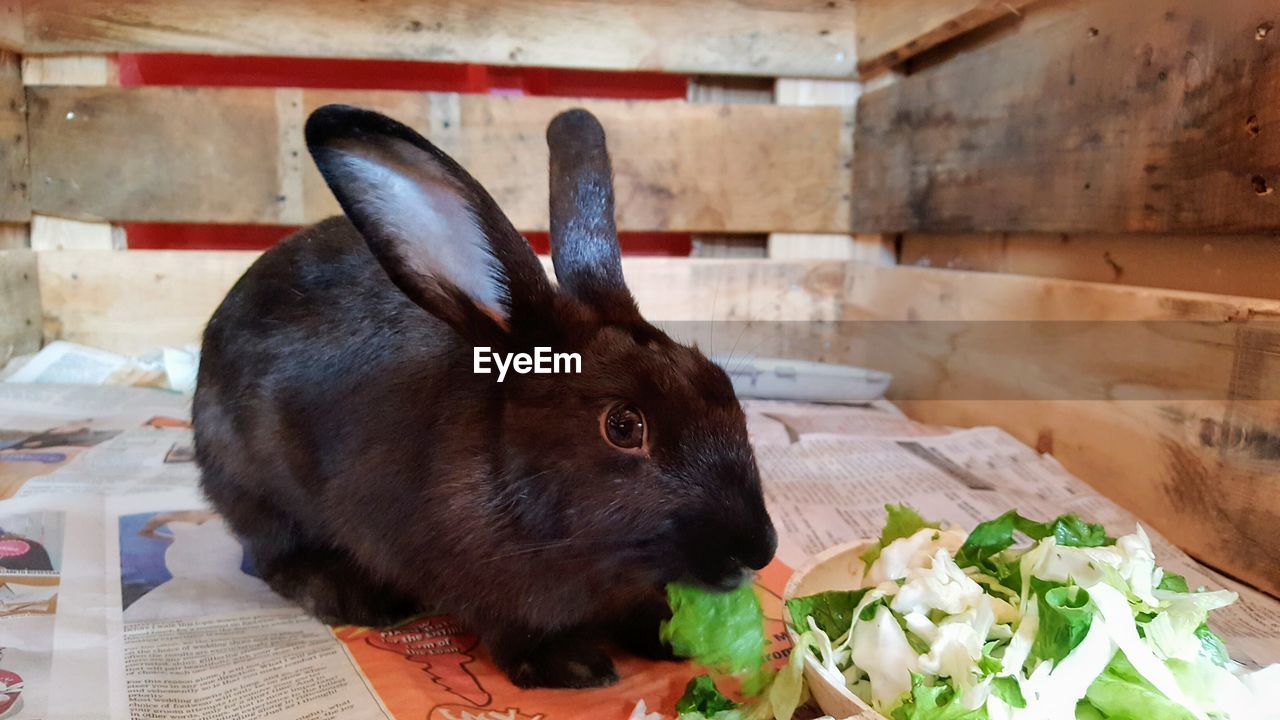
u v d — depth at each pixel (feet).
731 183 2.98
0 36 2.63
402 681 1.21
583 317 1.18
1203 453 1.62
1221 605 1.13
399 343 1.28
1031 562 1.18
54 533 1.62
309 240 1.47
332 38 2.72
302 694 1.17
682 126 2.91
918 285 2.63
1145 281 1.86
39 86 2.74
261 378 1.39
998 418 2.30
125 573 1.49
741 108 2.93
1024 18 2.16
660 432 1.08
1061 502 1.86
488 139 2.83
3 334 2.68
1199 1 1.60
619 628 1.34
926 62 2.70
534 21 2.79
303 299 1.39
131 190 2.79
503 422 1.15
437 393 1.22
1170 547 1.67
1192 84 1.62
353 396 1.29
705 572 1.08
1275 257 1.53
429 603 1.29
